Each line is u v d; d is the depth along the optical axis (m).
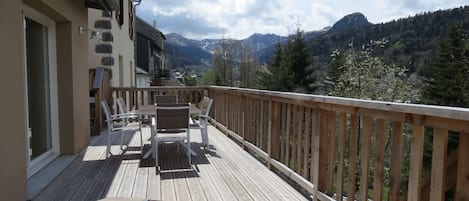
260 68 24.61
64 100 4.48
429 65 13.66
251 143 4.79
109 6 5.27
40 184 3.32
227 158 4.52
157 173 3.79
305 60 21.17
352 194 2.46
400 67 13.74
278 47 23.22
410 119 1.83
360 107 2.29
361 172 2.34
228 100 6.23
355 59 14.24
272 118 3.95
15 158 2.63
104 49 8.21
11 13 2.57
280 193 3.16
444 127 1.63
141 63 18.73
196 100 8.48
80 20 4.91
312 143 3.01
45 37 4.27
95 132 6.29
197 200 2.98
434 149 1.71
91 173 3.76
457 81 12.99
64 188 3.25
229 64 25.44
